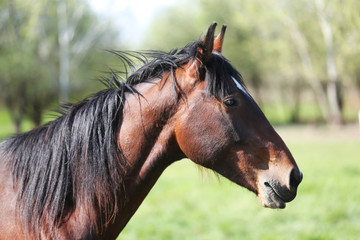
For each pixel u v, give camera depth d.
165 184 12.30
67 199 2.60
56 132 2.68
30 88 27.11
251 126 2.61
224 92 2.57
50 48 29.94
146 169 2.67
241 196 10.18
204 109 2.58
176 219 8.36
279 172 2.59
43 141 2.69
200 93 2.60
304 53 33.81
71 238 2.49
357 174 13.20
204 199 10.08
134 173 2.67
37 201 2.54
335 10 28.34
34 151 2.67
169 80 2.70
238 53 36.25
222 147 2.57
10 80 25.95
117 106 2.73
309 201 9.23
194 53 2.64
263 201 2.59
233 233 7.41
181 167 17.56
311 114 52.16
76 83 29.55
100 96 2.76
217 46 2.88
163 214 8.75
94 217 2.56
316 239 6.96
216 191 10.89
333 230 7.37
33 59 26.66
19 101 27.62
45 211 2.53
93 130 2.65
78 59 29.81
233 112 2.58
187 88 2.64
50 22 29.59
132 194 2.67
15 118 28.73
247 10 31.19
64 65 29.23
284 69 35.62
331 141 26.88
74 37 30.64
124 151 2.66
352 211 8.48
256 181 2.62
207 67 2.63
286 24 31.44
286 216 8.26
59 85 29.53
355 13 26.59
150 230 7.61
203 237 7.26
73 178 2.59
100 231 2.61
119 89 2.77
